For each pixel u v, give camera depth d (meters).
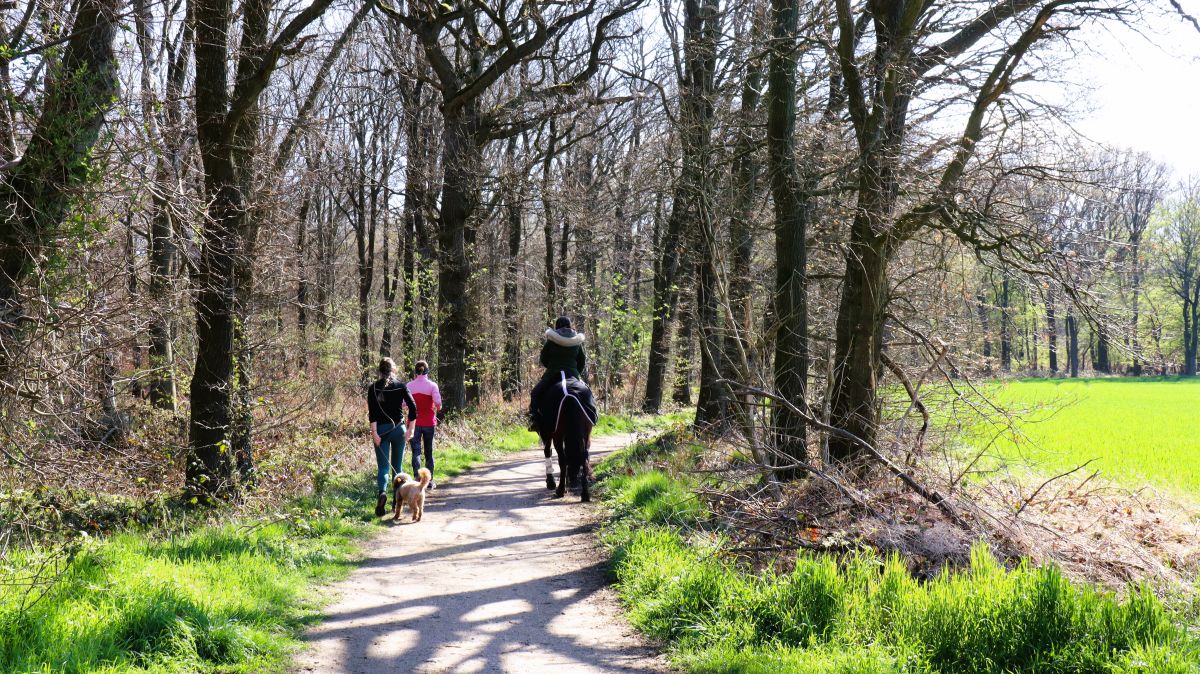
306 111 16.05
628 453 16.56
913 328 12.10
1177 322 59.31
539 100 21.16
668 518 9.54
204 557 7.43
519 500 12.70
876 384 10.61
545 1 19.09
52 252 7.59
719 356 14.59
